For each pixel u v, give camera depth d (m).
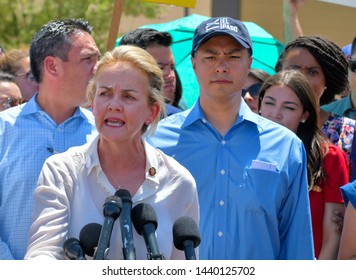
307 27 20.05
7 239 8.59
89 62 9.05
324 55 11.97
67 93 9.01
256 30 17.78
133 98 7.02
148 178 7.14
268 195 8.82
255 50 17.33
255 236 8.77
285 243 9.00
